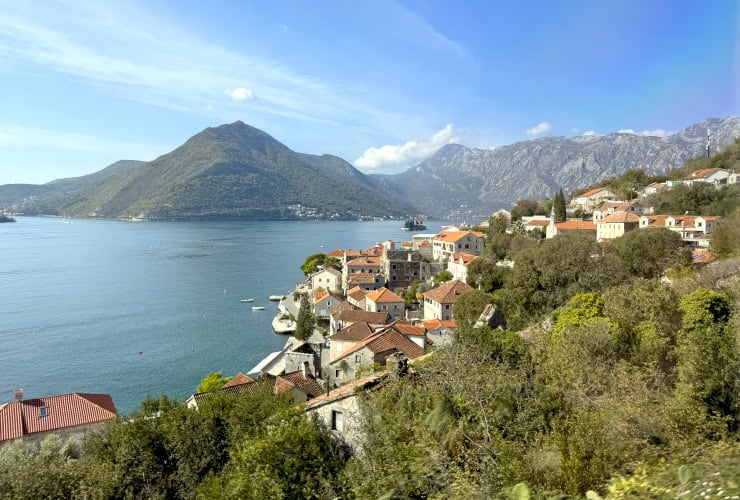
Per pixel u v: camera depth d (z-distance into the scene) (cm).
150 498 2652
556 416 1952
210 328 11994
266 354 10094
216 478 2328
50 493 2698
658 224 11256
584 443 1482
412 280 14325
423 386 2327
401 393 2247
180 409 3125
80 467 2891
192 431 2861
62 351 10006
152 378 8712
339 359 5156
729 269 4619
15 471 2827
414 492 1547
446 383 2159
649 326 3319
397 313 11081
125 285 17262
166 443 2877
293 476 2016
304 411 2495
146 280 18362
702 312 3388
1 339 10719
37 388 8175
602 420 1667
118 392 8100
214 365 9412
